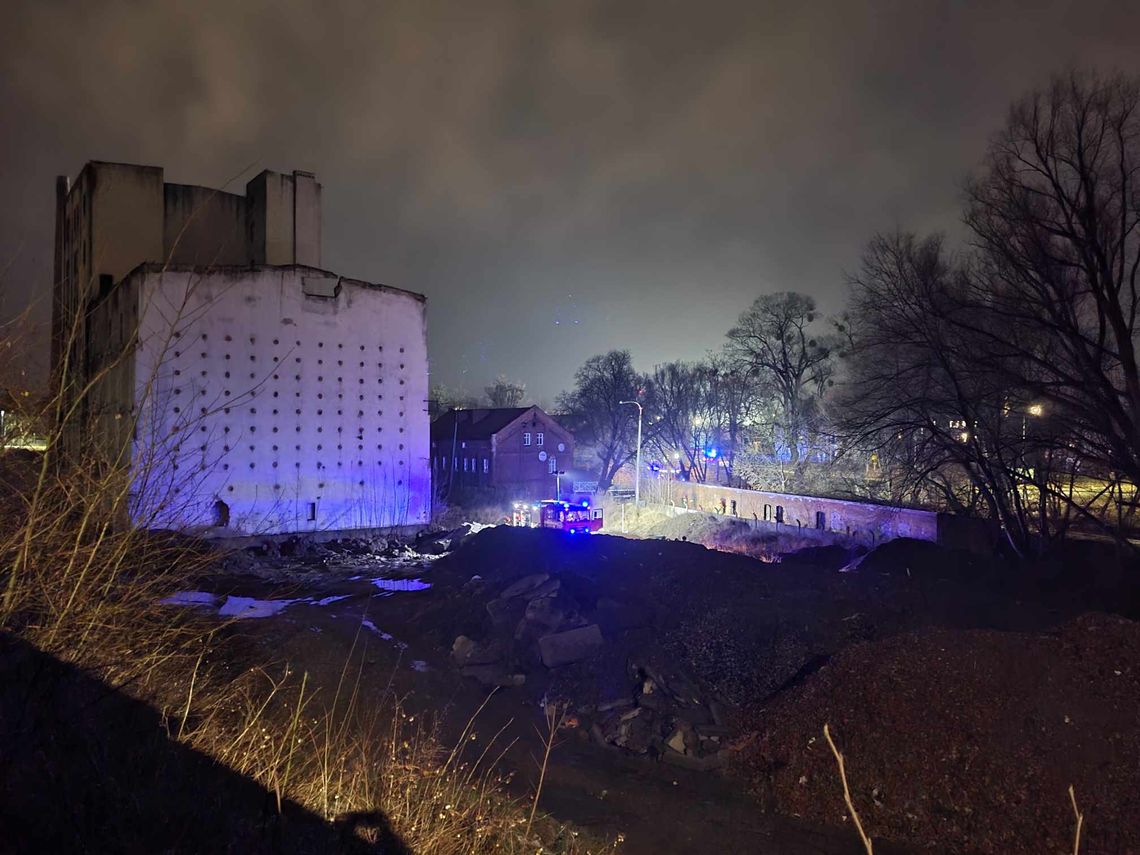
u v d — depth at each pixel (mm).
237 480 23250
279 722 8250
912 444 21734
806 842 7484
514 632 12914
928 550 21500
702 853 7234
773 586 14164
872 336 21234
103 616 5188
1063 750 7609
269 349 24078
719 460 59188
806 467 46031
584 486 60531
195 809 4871
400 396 26844
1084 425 17641
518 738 9969
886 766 8125
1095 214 16906
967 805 7492
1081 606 15844
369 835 5379
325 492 24969
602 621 13008
